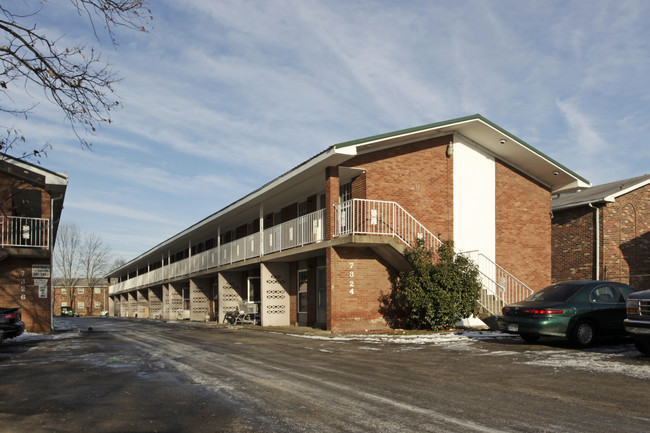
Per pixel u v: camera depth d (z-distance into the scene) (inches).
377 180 734.5
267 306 905.5
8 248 767.7
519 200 850.1
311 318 836.6
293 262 916.0
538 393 284.0
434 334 619.5
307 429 217.9
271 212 1048.8
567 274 948.0
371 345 526.3
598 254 885.2
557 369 359.9
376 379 327.3
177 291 1542.8
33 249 780.0
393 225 725.9
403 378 330.3
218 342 590.6
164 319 1577.3
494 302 703.1
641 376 330.3
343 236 670.5
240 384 314.0
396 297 692.1
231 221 1144.8
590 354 429.7
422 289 655.8
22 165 745.0
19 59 395.9
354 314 693.3
